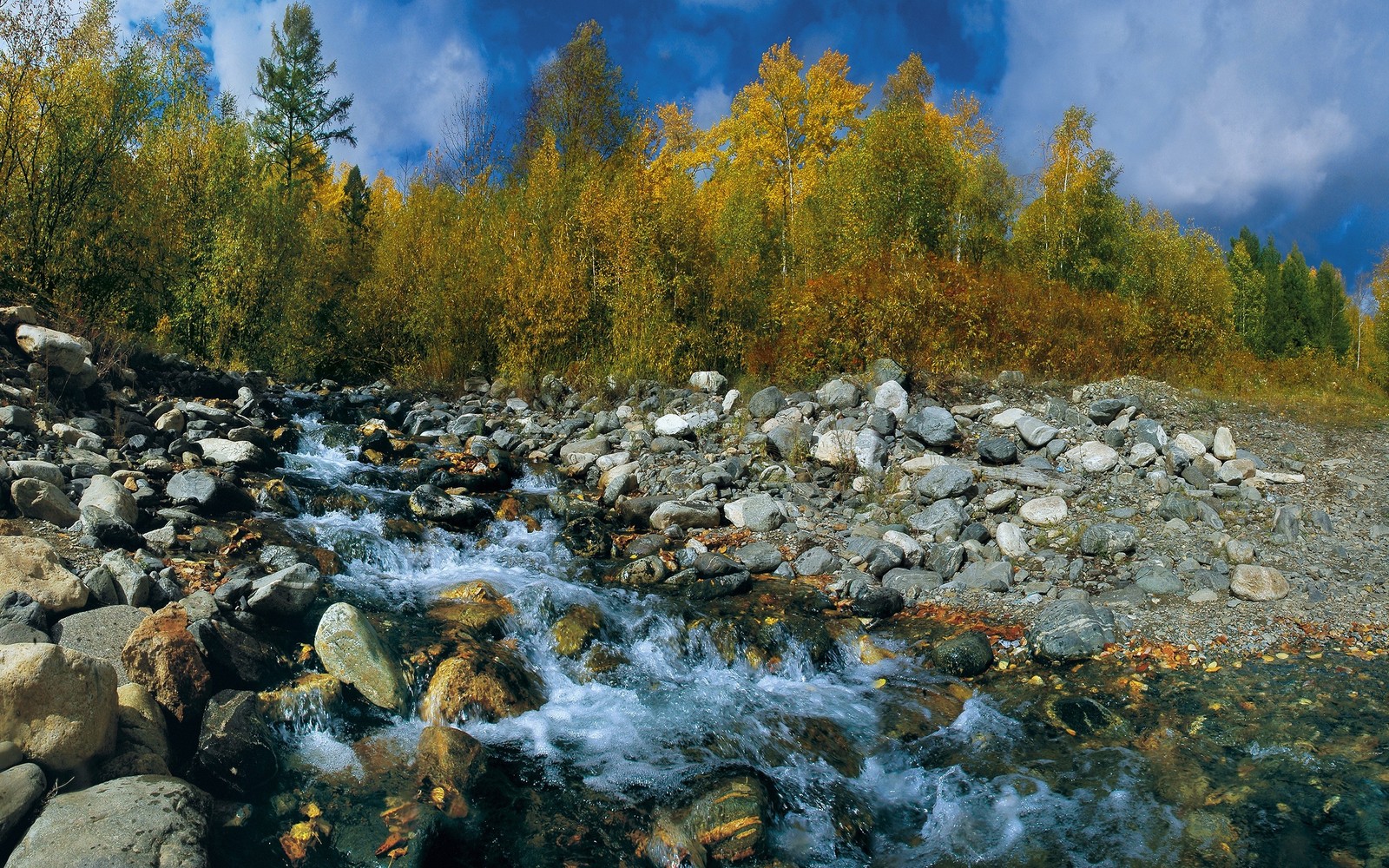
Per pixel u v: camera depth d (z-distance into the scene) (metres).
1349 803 3.99
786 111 24.05
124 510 5.59
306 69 25.62
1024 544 7.32
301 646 4.76
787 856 3.77
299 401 11.44
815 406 10.46
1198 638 5.82
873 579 7.06
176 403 8.55
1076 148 16.39
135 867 2.81
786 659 5.63
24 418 6.52
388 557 6.42
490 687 4.71
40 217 10.57
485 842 3.67
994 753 4.61
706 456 9.82
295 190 18.47
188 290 12.72
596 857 3.64
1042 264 15.97
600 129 21.84
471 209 15.82
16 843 2.93
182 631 4.04
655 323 13.16
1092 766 4.43
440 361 14.56
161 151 12.73
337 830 3.56
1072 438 9.09
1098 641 5.71
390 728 4.34
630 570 6.84
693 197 14.56
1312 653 5.55
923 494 8.30
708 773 4.27
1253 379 13.68
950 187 14.74
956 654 5.60
